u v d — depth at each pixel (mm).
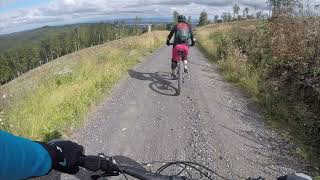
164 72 6309
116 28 58812
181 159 2771
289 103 3881
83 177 2418
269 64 5031
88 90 4648
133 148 2979
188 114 3820
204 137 3176
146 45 11461
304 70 4012
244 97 4461
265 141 3094
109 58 7676
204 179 2418
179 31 4891
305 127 3264
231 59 6375
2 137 501
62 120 3559
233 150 2918
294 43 4691
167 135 3242
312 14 5082
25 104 4180
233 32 9438
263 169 2619
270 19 6039
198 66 7125
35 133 3186
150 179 761
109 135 3254
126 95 4637
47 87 4996
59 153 604
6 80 48875
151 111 3955
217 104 4176
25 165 504
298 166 2654
